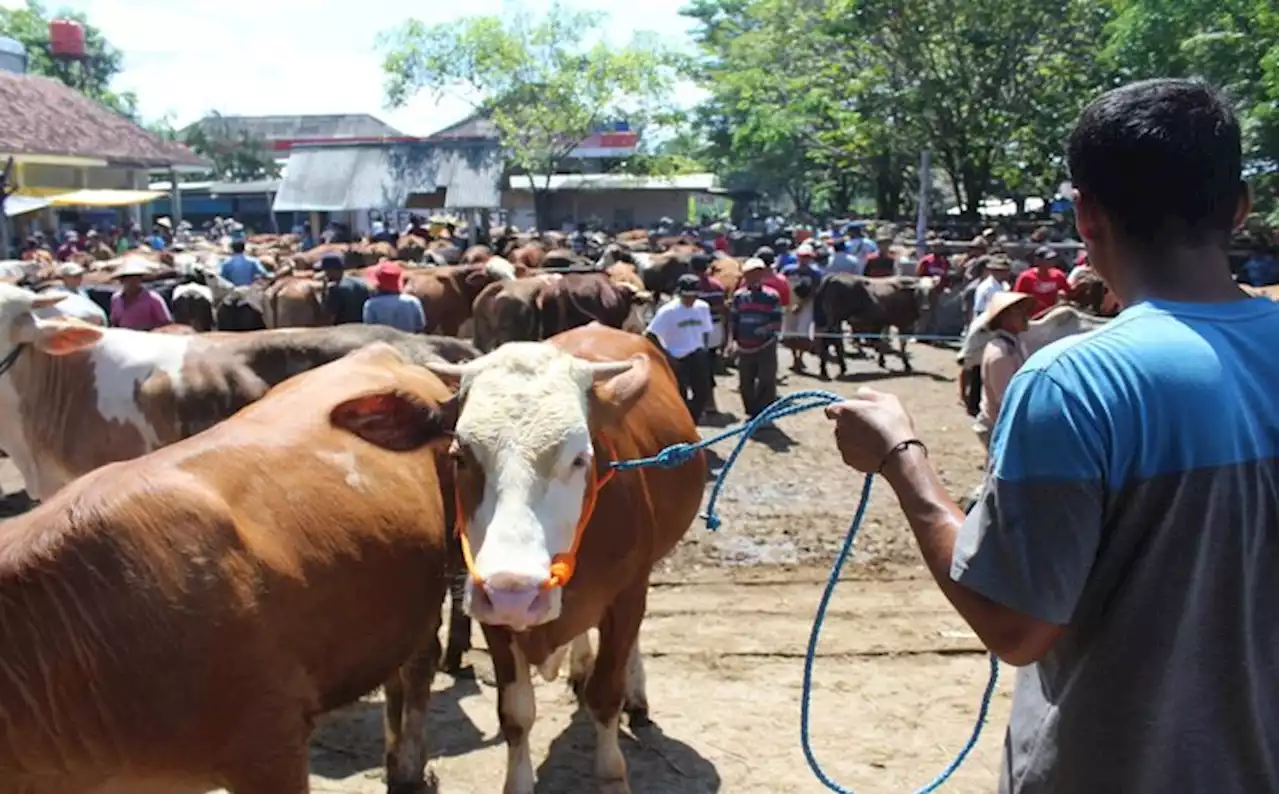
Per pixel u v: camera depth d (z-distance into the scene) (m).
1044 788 1.96
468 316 17.28
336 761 5.36
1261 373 1.84
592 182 51.25
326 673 3.59
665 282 20.98
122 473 3.24
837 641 6.67
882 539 8.76
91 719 2.93
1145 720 1.84
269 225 59.66
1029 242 24.83
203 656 3.05
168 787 3.16
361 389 4.49
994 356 6.93
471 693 6.08
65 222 36.75
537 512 3.64
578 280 15.27
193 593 3.06
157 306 11.09
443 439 3.98
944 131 34.38
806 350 18.36
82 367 6.64
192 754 3.11
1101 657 1.87
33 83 36.56
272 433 3.77
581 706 5.83
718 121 53.97
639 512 4.59
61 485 6.82
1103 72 31.44
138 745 3.01
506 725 4.61
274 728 3.28
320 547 3.52
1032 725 2.03
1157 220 1.90
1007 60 33.38
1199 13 19.50
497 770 5.23
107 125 36.97
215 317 13.65
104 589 2.93
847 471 11.20
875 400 2.24
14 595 2.85
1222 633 1.82
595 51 40.69
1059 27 32.66
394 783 4.96
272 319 14.65
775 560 8.27
